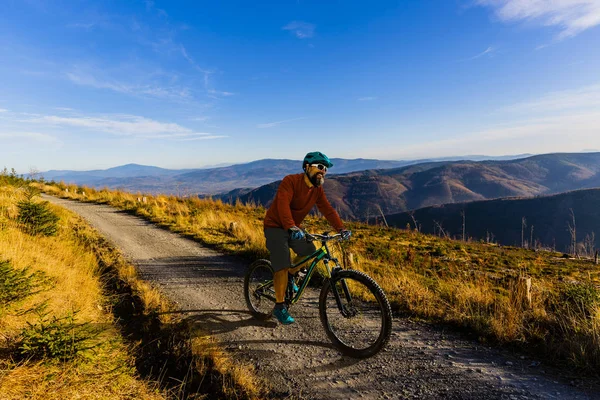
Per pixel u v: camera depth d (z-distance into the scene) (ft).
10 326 11.52
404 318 15.11
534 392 9.33
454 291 17.94
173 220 47.67
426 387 9.74
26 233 27.58
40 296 14.74
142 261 26.84
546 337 12.72
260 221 53.88
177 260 27.45
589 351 10.96
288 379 10.36
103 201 72.95
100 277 21.42
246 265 26.07
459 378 10.17
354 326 13.47
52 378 8.92
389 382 10.06
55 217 32.01
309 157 12.17
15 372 8.75
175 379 10.31
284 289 12.95
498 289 23.40
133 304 17.03
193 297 18.33
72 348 9.88
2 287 12.00
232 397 9.55
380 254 35.83
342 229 12.63
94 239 33.63
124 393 9.47
